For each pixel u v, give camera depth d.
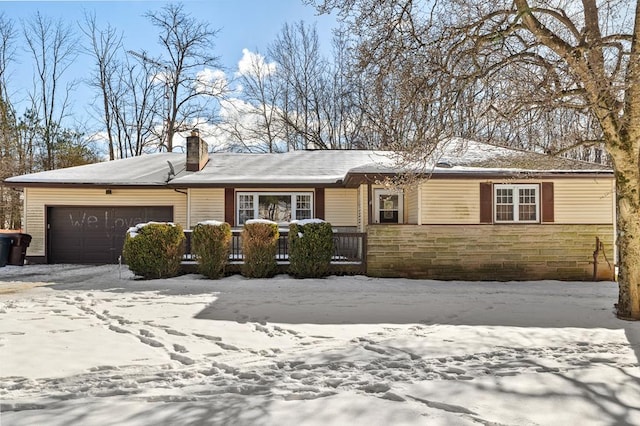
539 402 3.38
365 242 11.58
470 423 3.02
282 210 14.41
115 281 10.60
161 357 4.54
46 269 13.22
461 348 4.87
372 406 3.29
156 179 14.77
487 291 9.42
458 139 10.55
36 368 4.16
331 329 5.79
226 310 7.08
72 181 14.36
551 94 6.67
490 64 8.31
